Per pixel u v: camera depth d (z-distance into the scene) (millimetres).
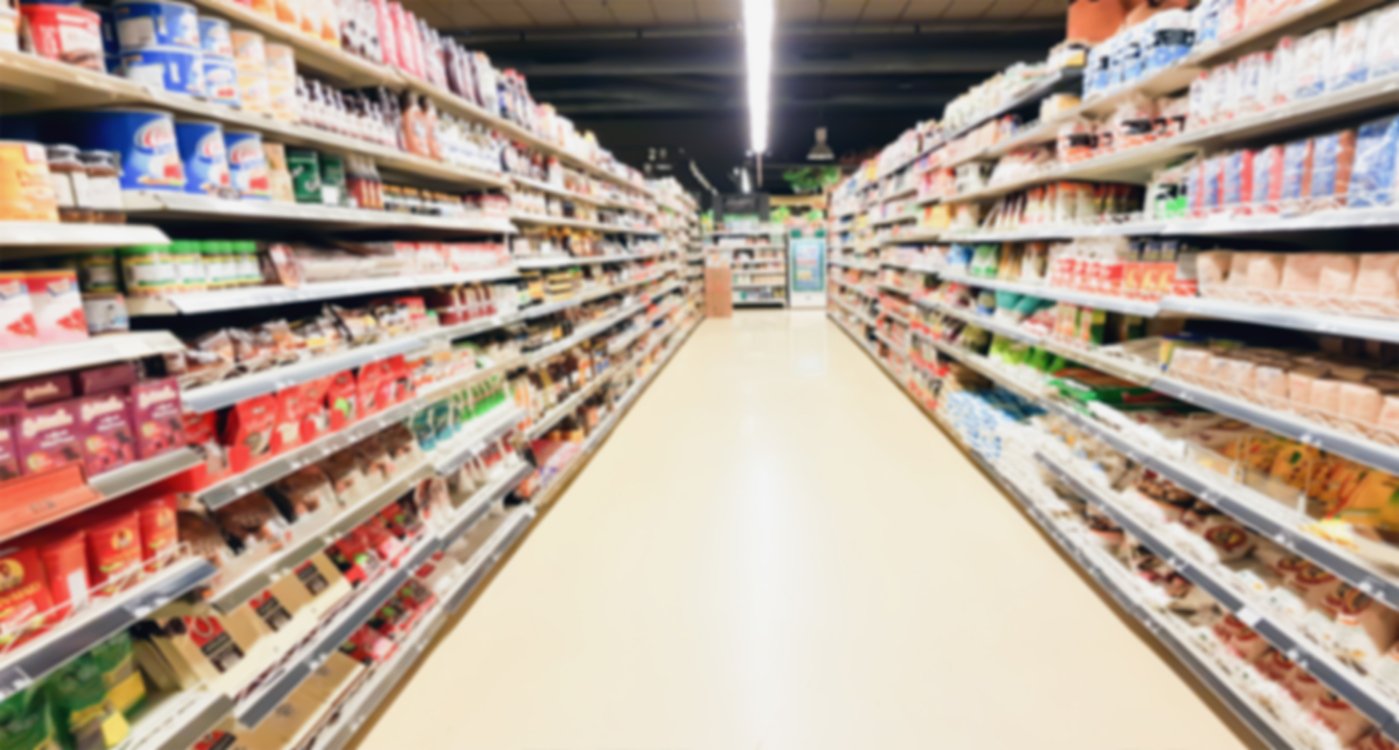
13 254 1376
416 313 2545
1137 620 2475
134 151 1423
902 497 3766
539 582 2906
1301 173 1751
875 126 14812
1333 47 1660
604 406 5293
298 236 2381
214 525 1633
